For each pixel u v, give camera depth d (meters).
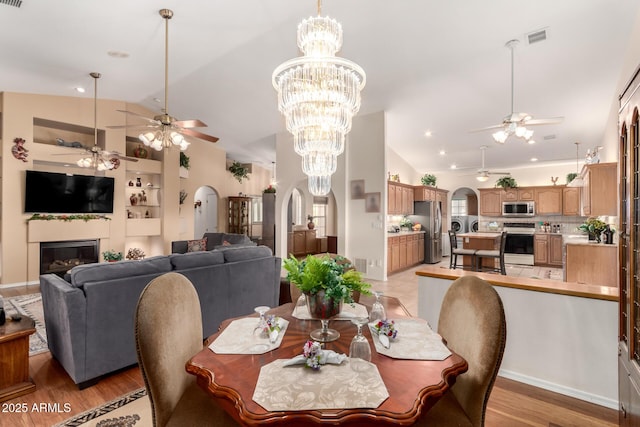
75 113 5.91
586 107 5.10
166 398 1.34
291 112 3.20
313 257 1.63
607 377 2.05
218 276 3.21
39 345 3.05
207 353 1.35
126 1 3.07
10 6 3.05
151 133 3.98
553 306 2.22
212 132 7.42
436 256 8.70
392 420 0.94
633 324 1.49
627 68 3.66
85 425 1.91
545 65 4.13
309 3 3.23
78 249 6.00
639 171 1.46
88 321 2.32
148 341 1.30
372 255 6.25
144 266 2.69
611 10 3.15
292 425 0.98
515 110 5.42
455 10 3.30
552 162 8.24
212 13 3.35
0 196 5.21
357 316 1.83
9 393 2.17
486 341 1.31
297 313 1.89
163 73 4.78
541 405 2.08
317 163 3.80
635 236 1.49
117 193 6.50
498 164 8.67
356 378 1.13
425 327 1.65
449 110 5.69
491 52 3.96
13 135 5.28
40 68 4.45
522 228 8.73
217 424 1.27
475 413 1.30
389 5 3.27
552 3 3.12
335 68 2.82
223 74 4.84
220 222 9.06
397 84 4.91
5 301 4.45
